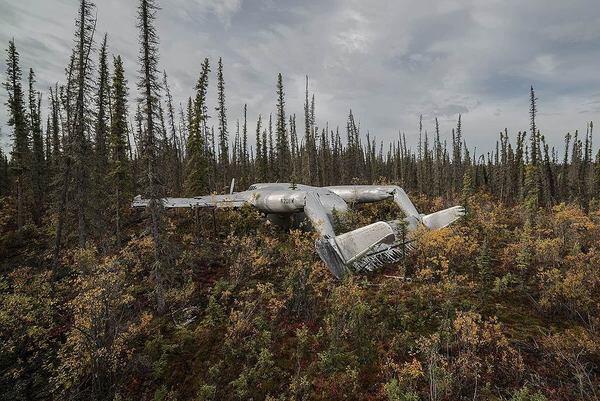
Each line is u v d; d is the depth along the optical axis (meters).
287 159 50.53
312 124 51.22
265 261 15.51
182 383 10.12
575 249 14.55
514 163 52.38
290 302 12.78
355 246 13.70
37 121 37.09
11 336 11.55
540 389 8.10
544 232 18.42
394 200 19.69
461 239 14.43
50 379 10.07
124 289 13.54
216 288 14.17
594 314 11.12
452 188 50.38
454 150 63.16
